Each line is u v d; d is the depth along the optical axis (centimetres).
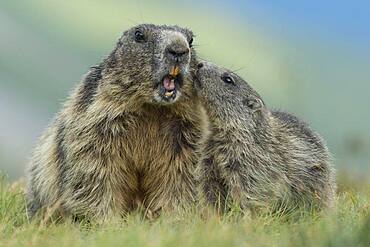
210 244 1052
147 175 1425
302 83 1930
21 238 1163
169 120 1411
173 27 1434
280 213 1352
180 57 1352
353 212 1292
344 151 1742
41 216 1359
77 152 1401
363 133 1802
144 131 1409
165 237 1095
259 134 1441
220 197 1416
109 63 1412
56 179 1437
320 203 1473
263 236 1118
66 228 1221
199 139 1427
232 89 1453
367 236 1038
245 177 1415
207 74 1448
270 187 1420
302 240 1042
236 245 1047
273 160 1438
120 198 1415
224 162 1422
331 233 1069
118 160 1405
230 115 1438
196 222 1233
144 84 1374
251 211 1392
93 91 1423
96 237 1141
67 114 1437
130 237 1087
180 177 1415
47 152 1467
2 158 3494
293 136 1503
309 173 1484
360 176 1703
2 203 1422
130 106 1395
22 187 1619
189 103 1411
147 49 1377
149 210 1380
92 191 1395
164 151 1416
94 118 1395
